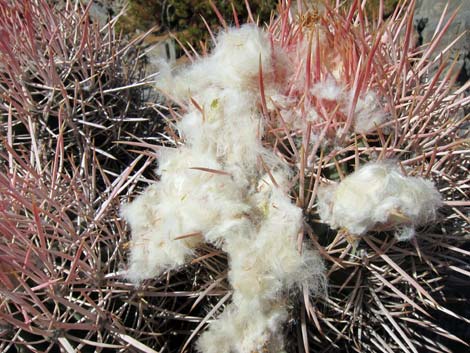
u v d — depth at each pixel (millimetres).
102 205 215
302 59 206
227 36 222
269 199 187
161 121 311
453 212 235
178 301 231
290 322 196
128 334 207
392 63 239
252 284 176
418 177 186
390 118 204
